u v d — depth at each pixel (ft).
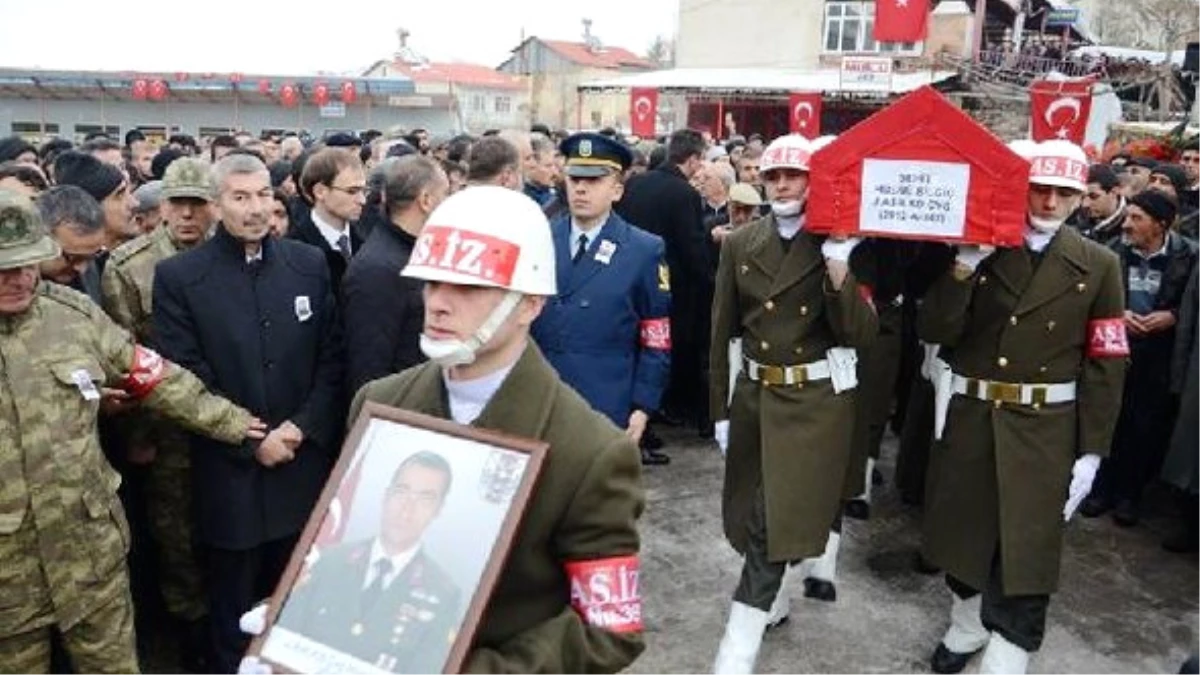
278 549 10.68
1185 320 14.89
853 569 14.38
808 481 10.66
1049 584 10.36
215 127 91.30
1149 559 15.20
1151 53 87.30
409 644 4.53
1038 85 23.18
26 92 86.07
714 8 92.48
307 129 92.94
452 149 22.12
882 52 83.97
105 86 84.89
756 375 11.19
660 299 11.85
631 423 11.80
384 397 5.56
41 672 8.16
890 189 9.53
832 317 10.20
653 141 49.19
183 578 11.07
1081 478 10.39
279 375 9.99
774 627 12.47
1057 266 10.14
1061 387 10.37
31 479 7.75
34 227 7.61
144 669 11.17
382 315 9.99
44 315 8.00
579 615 4.99
